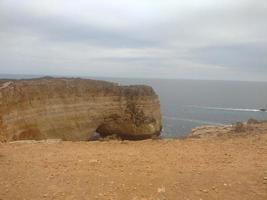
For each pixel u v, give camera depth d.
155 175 9.21
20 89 42.34
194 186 8.48
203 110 105.38
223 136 15.51
